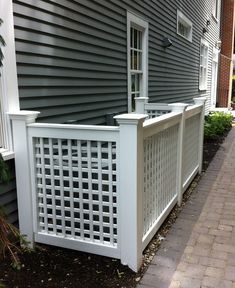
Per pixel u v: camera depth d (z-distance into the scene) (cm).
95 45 434
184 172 425
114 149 251
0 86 274
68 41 371
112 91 497
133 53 596
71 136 260
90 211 269
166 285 240
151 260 273
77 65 393
